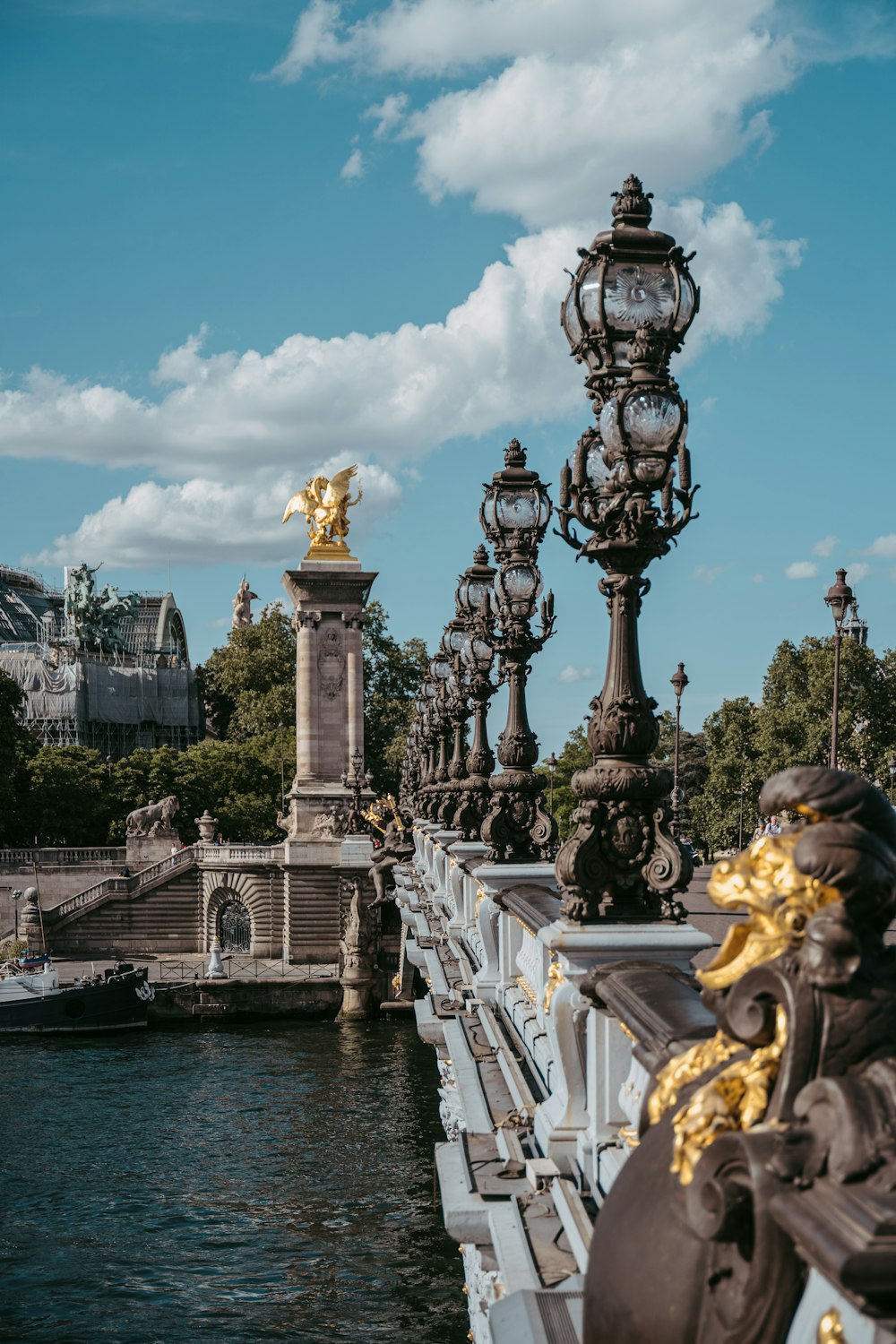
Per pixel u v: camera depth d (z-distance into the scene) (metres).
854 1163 3.28
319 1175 53.34
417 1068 74.19
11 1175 53.31
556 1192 8.01
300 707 107.06
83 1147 57.56
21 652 183.50
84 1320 38.97
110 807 133.75
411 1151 56.78
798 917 3.78
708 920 23.25
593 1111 8.19
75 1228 46.81
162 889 104.56
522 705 15.13
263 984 90.88
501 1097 11.38
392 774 143.88
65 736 171.00
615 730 8.91
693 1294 3.98
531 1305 6.41
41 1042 82.12
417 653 150.00
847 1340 3.26
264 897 102.56
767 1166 3.50
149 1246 45.09
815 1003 3.67
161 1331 38.06
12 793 121.31
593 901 8.95
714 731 73.88
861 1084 3.48
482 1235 8.52
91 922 103.88
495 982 15.60
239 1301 40.38
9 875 108.50
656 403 8.80
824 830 3.79
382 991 91.88
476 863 18.95
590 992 7.64
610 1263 4.34
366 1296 40.81
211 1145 57.88
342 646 107.94
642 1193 4.32
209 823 106.12
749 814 71.06
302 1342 37.31
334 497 109.69
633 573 9.09
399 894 45.09
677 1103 4.34
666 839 8.93
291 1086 69.62
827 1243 3.09
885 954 3.79
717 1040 4.35
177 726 182.88
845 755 52.53
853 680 52.47
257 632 158.62
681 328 9.05
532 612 15.05
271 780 142.62
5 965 92.50
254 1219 47.78
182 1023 89.06
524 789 15.08
